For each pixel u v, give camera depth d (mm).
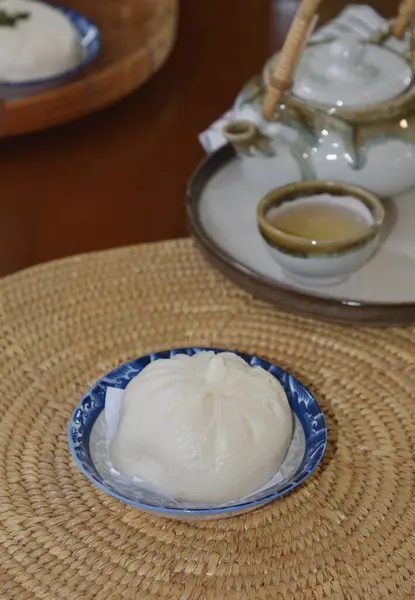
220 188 728
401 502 504
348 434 542
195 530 490
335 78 657
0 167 819
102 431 521
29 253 718
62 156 833
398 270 646
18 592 460
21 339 606
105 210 765
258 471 483
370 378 580
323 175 664
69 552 479
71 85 804
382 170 658
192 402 489
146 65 856
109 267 671
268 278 615
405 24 716
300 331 616
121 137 857
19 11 851
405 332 615
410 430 544
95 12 975
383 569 471
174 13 934
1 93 816
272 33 1021
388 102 651
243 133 661
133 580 466
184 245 695
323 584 464
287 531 490
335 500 505
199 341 607
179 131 865
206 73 949
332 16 1051
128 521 495
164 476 480
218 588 462
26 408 558
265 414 495
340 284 631
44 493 508
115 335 611
